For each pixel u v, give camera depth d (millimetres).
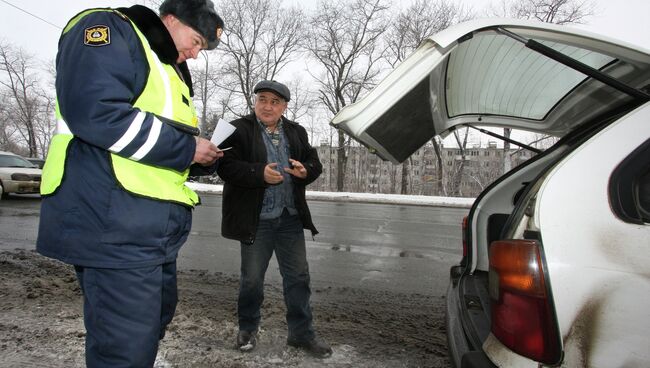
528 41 1721
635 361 1297
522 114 2912
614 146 1498
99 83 1415
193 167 2092
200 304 3855
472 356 1568
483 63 2328
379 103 1820
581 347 1334
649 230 1363
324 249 6777
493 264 1572
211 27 1892
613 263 1355
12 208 10031
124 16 1568
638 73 1934
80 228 1491
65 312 3422
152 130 1496
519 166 2861
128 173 1518
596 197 1438
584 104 2533
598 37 1693
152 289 1586
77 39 1470
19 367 2566
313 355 2875
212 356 2779
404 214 12352
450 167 45812
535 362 1380
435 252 6746
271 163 2617
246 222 2629
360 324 3564
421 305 4164
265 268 2820
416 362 2879
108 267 1491
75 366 2602
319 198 17328
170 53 1719
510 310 1453
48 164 1527
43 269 4715
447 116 2820
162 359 2725
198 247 6504
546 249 1409
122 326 1523
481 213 2803
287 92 2775
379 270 5523
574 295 1354
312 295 4359
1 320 3230
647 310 1304
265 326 3363
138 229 1528
